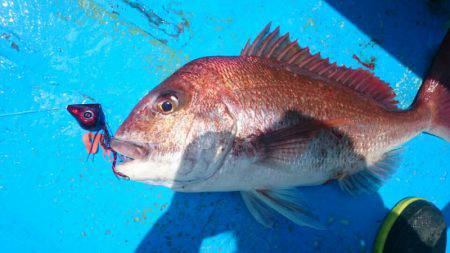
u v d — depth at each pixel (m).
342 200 0.55
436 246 0.54
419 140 0.59
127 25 0.50
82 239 0.49
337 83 0.46
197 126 0.38
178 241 0.51
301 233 0.54
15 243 0.47
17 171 0.48
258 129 0.40
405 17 0.58
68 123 0.49
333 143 0.45
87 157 0.49
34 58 0.48
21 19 0.47
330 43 0.56
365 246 0.56
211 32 0.53
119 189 0.50
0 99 0.47
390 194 0.57
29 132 0.48
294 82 0.43
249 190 0.48
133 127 0.38
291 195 0.49
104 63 0.50
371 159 0.50
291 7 0.55
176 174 0.39
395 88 0.58
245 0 0.54
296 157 0.43
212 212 0.52
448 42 0.54
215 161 0.40
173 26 0.51
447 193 0.60
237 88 0.40
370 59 0.57
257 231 0.53
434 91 0.53
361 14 0.57
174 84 0.38
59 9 0.48
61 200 0.49
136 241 0.50
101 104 0.49
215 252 0.52
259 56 0.43
